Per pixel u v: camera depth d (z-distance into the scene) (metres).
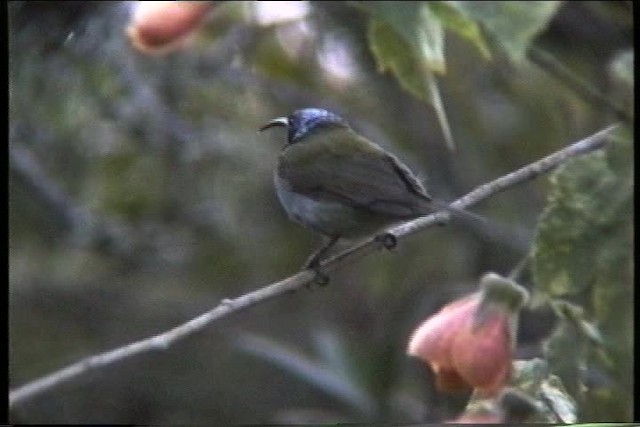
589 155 6.12
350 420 10.74
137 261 13.09
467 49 10.67
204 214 12.62
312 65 10.13
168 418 14.34
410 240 12.68
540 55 7.01
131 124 10.86
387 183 7.79
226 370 14.30
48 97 9.90
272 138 12.41
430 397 11.48
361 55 10.02
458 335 5.84
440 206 6.78
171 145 11.47
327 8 8.96
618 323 5.98
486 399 5.90
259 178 12.56
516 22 4.55
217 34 7.91
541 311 7.74
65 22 8.84
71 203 11.99
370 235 7.91
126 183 12.03
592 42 7.83
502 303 5.93
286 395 13.38
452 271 12.61
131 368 14.20
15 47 9.01
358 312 13.25
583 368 5.96
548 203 6.10
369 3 4.98
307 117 8.74
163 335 5.62
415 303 12.80
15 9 8.59
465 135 11.83
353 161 8.03
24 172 11.47
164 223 12.65
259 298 5.98
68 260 13.78
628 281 5.99
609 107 6.55
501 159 11.81
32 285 13.82
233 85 11.34
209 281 13.55
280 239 13.20
